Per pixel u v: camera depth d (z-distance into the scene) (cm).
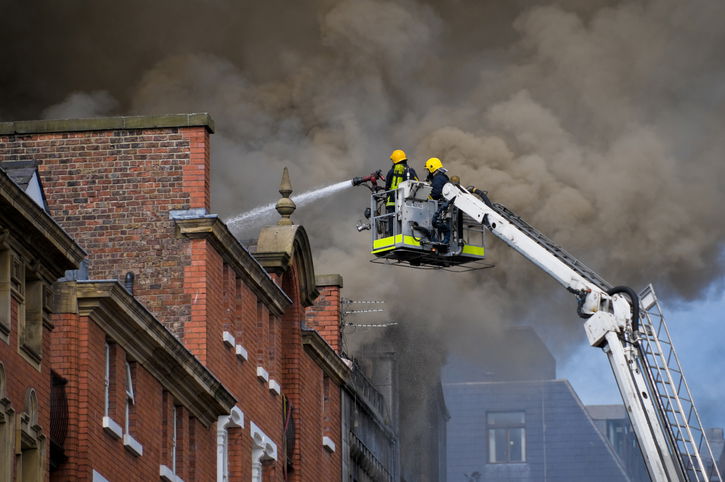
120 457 6469
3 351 5344
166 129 8094
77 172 8075
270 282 8562
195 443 7344
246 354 8238
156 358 6806
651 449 7881
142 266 7900
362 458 10569
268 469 8594
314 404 9512
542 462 17362
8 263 5431
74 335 6225
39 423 5591
